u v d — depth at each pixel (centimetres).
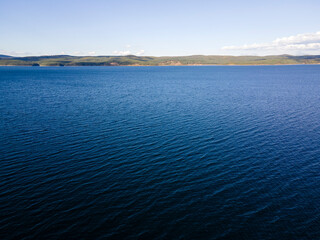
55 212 2189
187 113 5950
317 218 2153
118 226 2028
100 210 2228
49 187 2595
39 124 4844
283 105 7088
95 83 13875
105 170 2986
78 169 3002
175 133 4381
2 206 2258
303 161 3281
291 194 2514
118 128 4641
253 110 6359
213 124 4984
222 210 2250
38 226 2009
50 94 9012
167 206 2302
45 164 3119
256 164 3184
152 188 2605
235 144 3878
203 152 3556
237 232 1984
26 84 12725
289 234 1966
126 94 9219
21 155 3369
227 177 2850
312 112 6134
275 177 2855
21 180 2727
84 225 2033
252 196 2472
